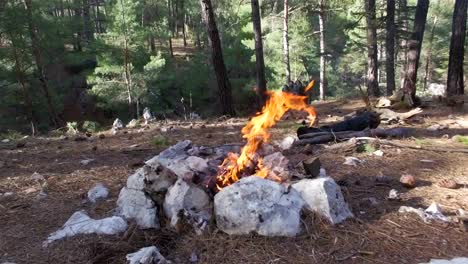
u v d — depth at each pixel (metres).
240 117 11.09
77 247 3.42
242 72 26.83
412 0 36.69
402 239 3.38
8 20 16.64
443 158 5.75
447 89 13.75
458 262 3.03
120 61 22.45
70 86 28.20
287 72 20.95
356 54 31.17
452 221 3.67
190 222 3.57
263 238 3.36
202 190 3.78
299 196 3.62
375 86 17.55
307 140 6.68
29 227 3.93
